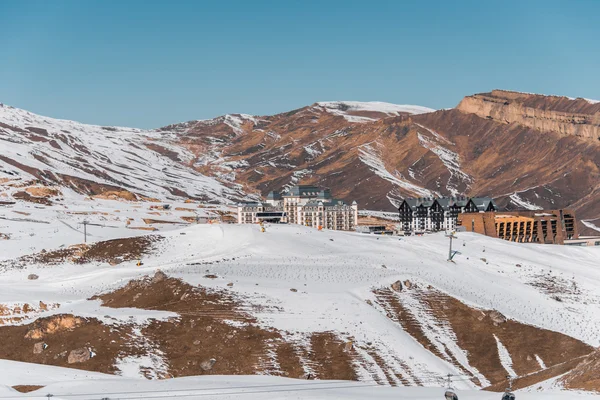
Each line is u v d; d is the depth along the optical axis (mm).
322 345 155000
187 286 179375
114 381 135500
